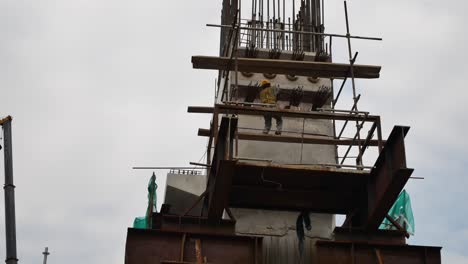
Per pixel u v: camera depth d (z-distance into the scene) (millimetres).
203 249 19781
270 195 21500
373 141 22781
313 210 21688
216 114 20594
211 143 24484
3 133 17469
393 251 20031
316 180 20766
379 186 19969
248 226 22750
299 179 20719
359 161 21469
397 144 19375
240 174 20531
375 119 21203
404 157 18984
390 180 19250
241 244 19984
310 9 27188
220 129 19688
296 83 25375
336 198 21531
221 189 19531
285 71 23500
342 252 19984
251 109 20781
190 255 19641
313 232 22797
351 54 23438
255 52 25641
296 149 24203
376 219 20312
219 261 19656
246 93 24922
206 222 20391
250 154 23891
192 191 25688
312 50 26359
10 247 16406
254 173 20453
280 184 20781
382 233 20625
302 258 21953
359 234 20594
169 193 25750
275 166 19922
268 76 25312
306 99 25328
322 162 24078
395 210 24562
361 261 19875
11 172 17109
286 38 26719
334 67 23422
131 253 19500
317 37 26203
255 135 22453
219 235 19953
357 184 20938
